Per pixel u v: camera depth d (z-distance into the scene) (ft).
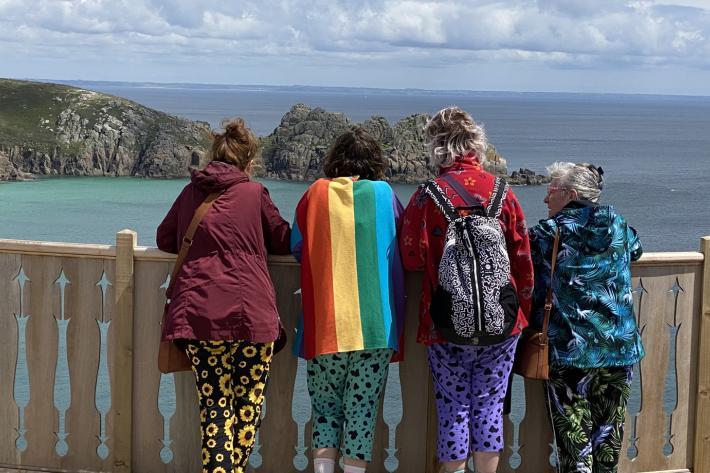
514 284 12.62
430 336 12.98
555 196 13.78
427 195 12.76
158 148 476.95
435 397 13.71
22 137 475.72
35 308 14.82
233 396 12.96
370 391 13.08
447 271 12.23
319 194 13.10
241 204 12.85
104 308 14.70
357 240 12.94
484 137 13.26
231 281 12.57
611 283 13.28
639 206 302.25
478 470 13.03
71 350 14.83
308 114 456.45
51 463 15.08
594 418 13.80
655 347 15.26
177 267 12.91
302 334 13.51
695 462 15.47
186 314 12.48
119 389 14.71
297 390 52.70
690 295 15.26
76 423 14.96
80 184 415.64
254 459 15.40
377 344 12.84
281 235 13.38
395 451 14.94
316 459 13.38
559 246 13.29
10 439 15.08
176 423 14.82
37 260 14.74
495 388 12.88
